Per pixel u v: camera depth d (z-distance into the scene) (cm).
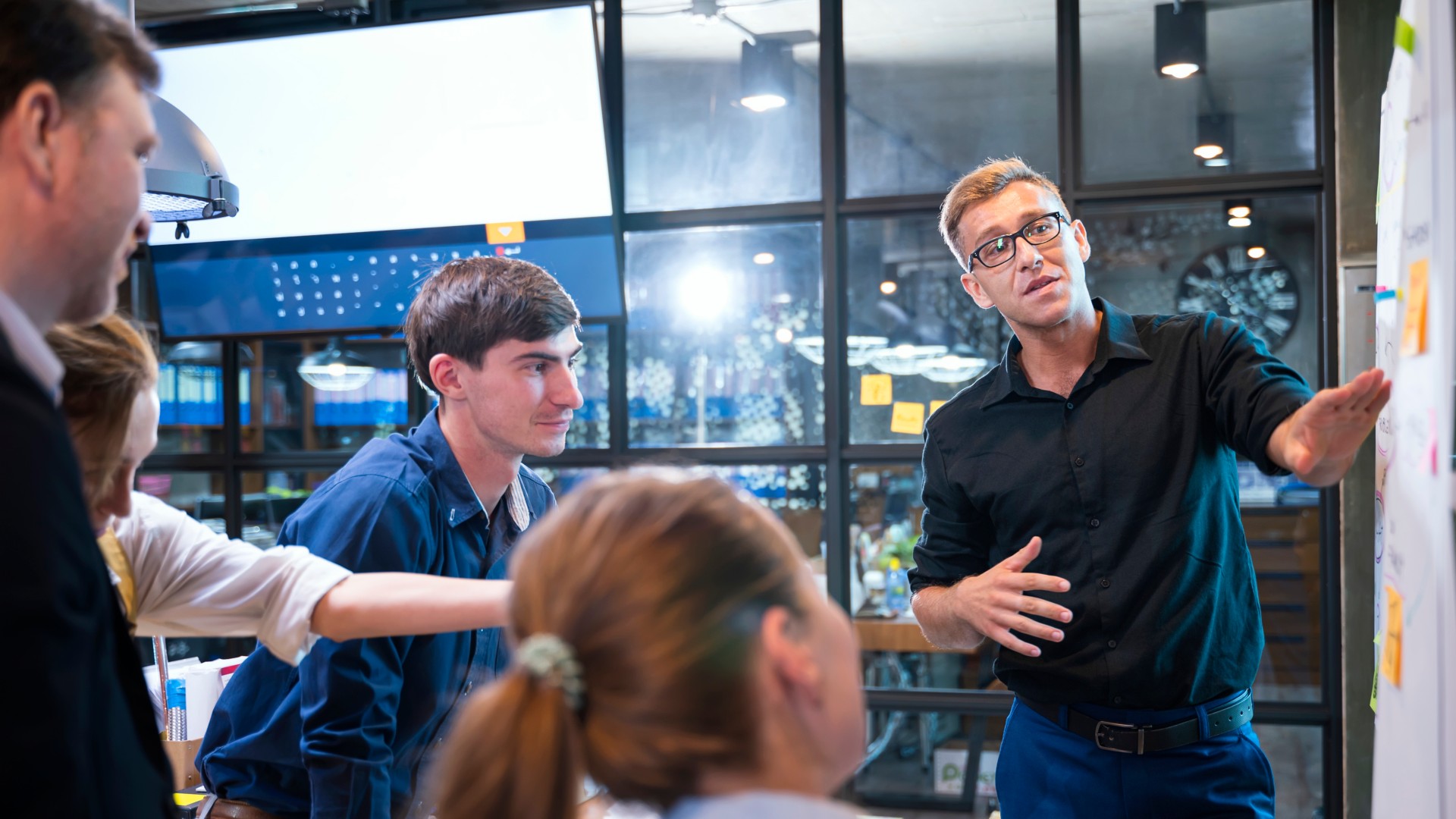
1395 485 109
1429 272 92
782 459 364
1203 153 340
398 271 353
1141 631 173
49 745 67
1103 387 180
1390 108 115
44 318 85
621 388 375
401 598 128
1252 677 178
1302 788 332
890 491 361
